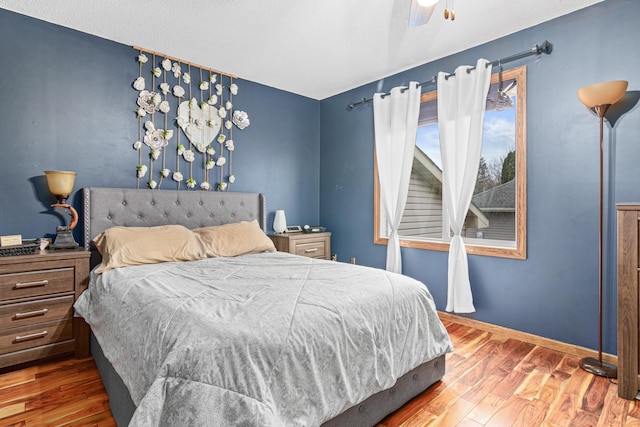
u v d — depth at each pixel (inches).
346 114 162.4
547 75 100.0
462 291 112.0
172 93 126.2
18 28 96.8
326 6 92.4
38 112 100.3
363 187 156.3
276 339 48.9
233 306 58.5
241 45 115.1
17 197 97.7
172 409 40.9
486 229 120.3
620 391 73.2
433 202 137.5
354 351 57.7
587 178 93.6
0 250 85.1
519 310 106.6
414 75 133.8
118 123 114.4
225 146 141.0
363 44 114.2
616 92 81.4
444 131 118.8
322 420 50.6
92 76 109.1
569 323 97.0
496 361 91.0
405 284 76.8
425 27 103.3
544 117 100.8
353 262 159.9
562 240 98.1
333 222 170.1
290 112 163.9
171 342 48.0
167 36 109.5
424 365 74.6
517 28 104.0
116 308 69.1
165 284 73.1
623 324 72.9
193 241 109.9
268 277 80.6
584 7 93.0
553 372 84.7
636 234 71.3
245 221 136.9
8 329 82.7
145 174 120.3
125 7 93.4
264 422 41.2
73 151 106.3
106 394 74.4
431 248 129.2
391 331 66.1
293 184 165.8
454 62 121.4
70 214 106.0
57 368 86.8
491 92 114.0
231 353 45.1
